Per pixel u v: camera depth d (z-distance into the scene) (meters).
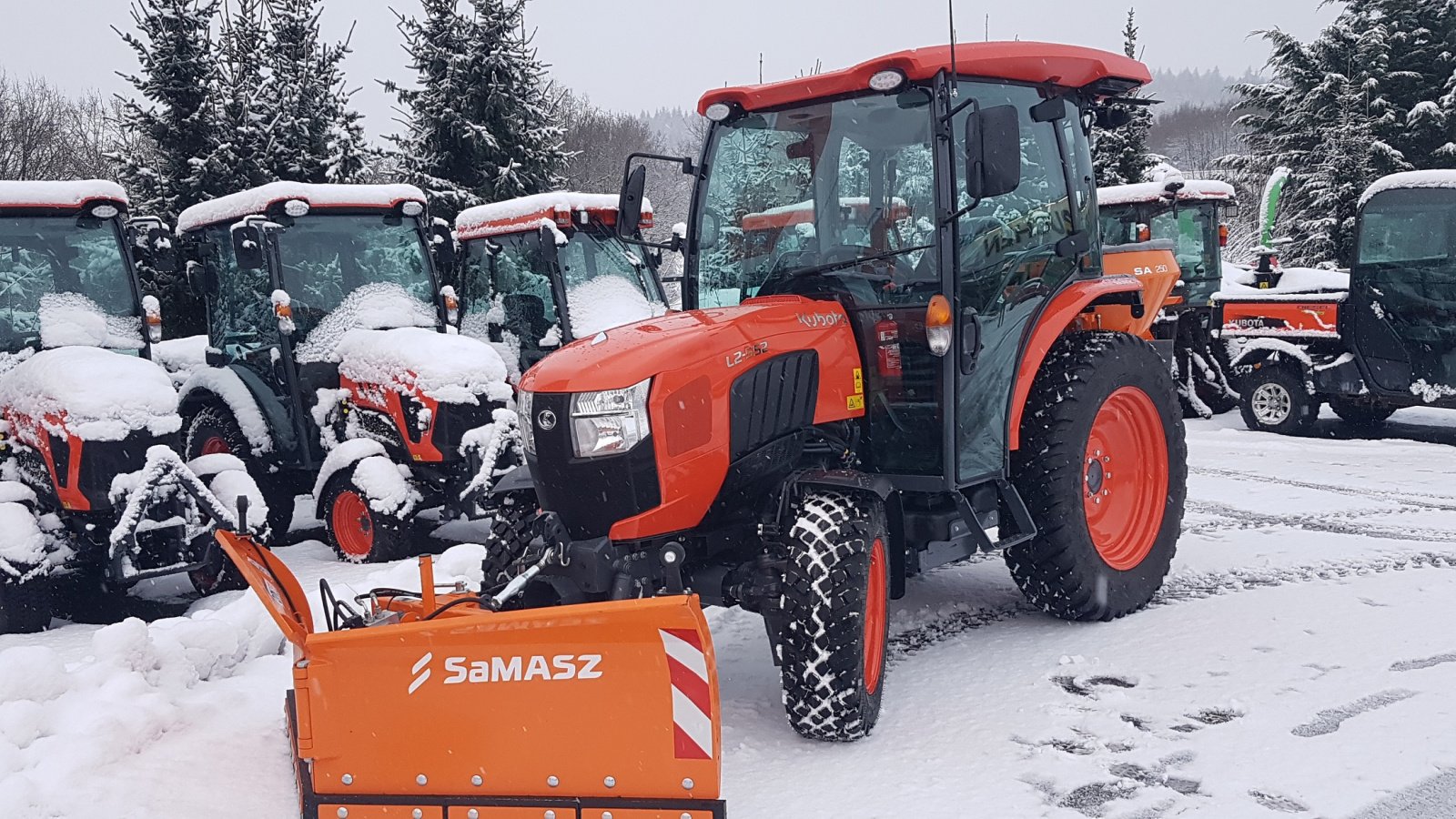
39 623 5.49
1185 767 3.15
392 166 15.14
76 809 3.02
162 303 13.00
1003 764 3.23
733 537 3.71
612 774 2.64
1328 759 3.15
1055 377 4.41
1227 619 4.48
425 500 6.75
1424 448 8.98
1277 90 23.55
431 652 2.69
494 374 6.77
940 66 3.83
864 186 4.04
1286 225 22.84
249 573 3.03
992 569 5.58
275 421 7.30
